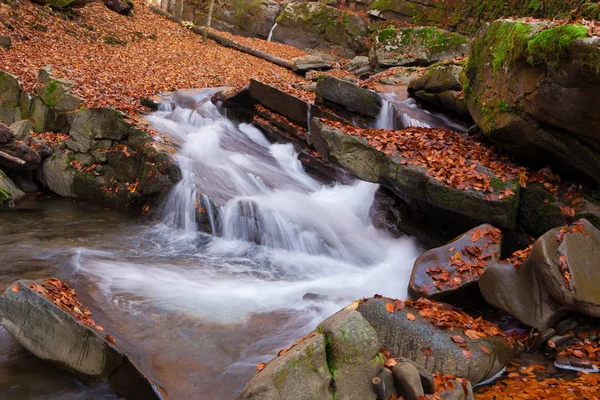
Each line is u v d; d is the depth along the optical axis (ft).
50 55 50.67
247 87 39.24
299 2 83.61
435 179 24.22
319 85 36.96
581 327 18.57
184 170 31.76
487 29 28.58
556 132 22.84
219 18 85.66
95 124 35.86
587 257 18.78
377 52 60.13
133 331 18.53
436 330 17.04
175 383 16.12
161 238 29.27
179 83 49.67
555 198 23.20
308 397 12.88
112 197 33.81
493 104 26.08
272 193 31.55
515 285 19.13
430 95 37.47
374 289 23.26
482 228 22.56
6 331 18.15
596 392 15.48
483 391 15.97
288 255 27.40
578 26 20.72
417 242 26.45
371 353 13.83
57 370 16.56
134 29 69.36
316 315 20.61
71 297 18.97
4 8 55.98
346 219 29.53
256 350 18.10
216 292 22.44
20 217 31.42
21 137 37.04
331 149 26.89
